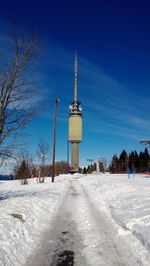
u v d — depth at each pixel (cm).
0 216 931
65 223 1091
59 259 673
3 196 1661
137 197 1519
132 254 679
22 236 805
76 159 9738
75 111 9925
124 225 912
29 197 1570
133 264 626
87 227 1011
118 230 894
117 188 2156
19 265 621
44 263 645
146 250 660
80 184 3481
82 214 1284
